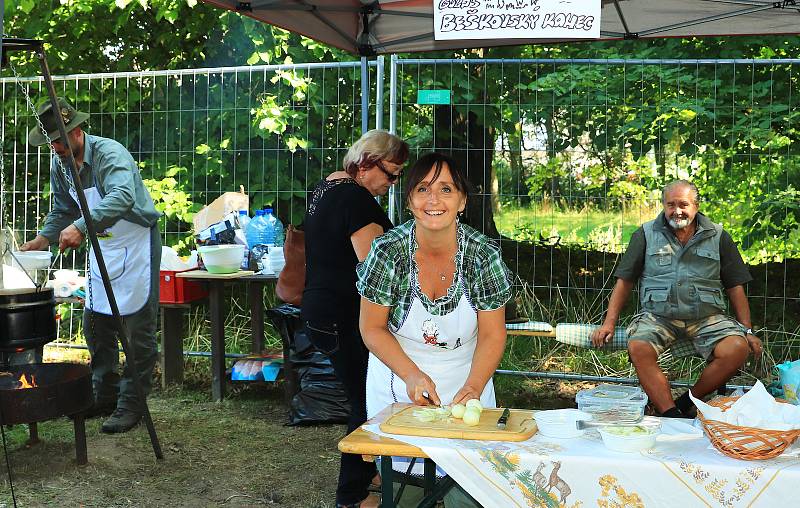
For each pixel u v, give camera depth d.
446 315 3.23
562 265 9.47
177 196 8.62
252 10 4.88
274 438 5.54
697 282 5.42
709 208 9.12
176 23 9.64
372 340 3.25
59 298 6.55
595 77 8.78
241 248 6.39
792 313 8.52
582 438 2.70
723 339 5.27
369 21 5.84
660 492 2.42
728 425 2.48
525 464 2.49
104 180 5.44
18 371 5.10
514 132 8.92
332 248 3.92
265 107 8.34
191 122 9.20
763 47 8.89
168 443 5.39
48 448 5.25
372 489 3.87
